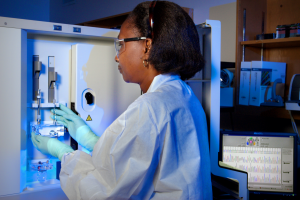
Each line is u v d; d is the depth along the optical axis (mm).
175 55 678
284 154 1431
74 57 1171
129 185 610
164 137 615
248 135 1444
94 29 1154
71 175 745
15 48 982
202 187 655
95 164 682
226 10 2119
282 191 1415
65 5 4238
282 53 1941
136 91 1331
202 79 1077
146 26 690
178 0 2533
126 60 738
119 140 623
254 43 1753
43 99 1160
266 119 1999
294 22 1864
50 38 1165
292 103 1522
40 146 1034
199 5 2340
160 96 642
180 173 626
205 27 1017
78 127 1084
